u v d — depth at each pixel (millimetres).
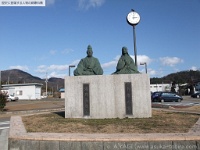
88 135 7004
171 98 34188
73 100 11945
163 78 93812
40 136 6949
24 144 6898
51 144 6750
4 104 21375
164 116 11828
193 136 6508
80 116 11805
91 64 12406
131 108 11523
